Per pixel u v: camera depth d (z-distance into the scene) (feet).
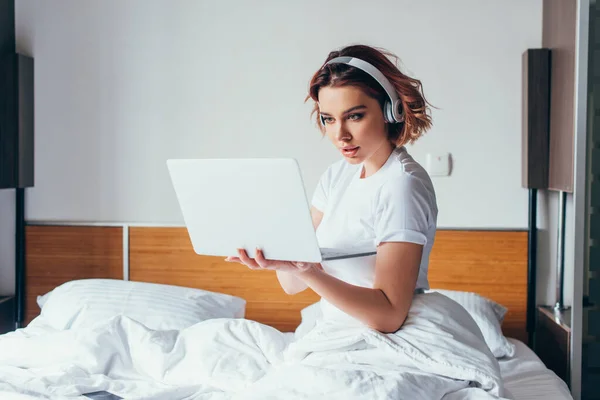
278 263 4.47
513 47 9.52
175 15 9.87
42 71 10.02
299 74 9.77
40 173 10.07
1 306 9.72
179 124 9.92
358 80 4.53
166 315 8.31
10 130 9.55
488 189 9.61
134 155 9.97
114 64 9.95
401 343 4.79
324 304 5.37
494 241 9.55
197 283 9.91
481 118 9.58
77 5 9.95
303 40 9.74
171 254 9.93
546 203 9.54
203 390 5.73
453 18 9.56
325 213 5.37
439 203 9.66
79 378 5.92
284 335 7.36
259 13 9.78
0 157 9.53
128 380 6.24
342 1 9.68
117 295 8.60
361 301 4.55
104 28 9.93
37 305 10.12
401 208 4.67
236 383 5.91
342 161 5.54
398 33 9.63
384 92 4.69
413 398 4.52
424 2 9.58
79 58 9.97
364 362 4.93
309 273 4.45
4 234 10.12
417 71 9.62
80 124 10.01
